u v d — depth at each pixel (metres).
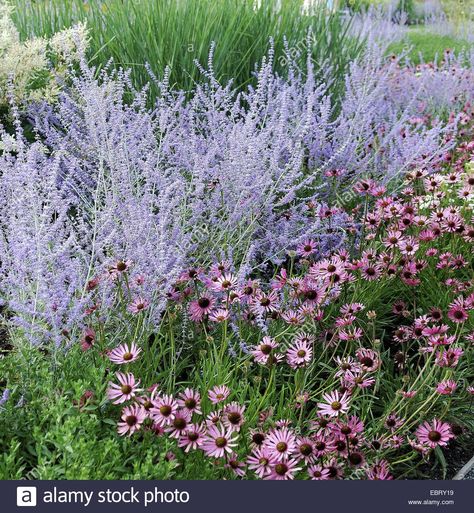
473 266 3.92
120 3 5.38
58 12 5.75
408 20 14.23
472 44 10.57
